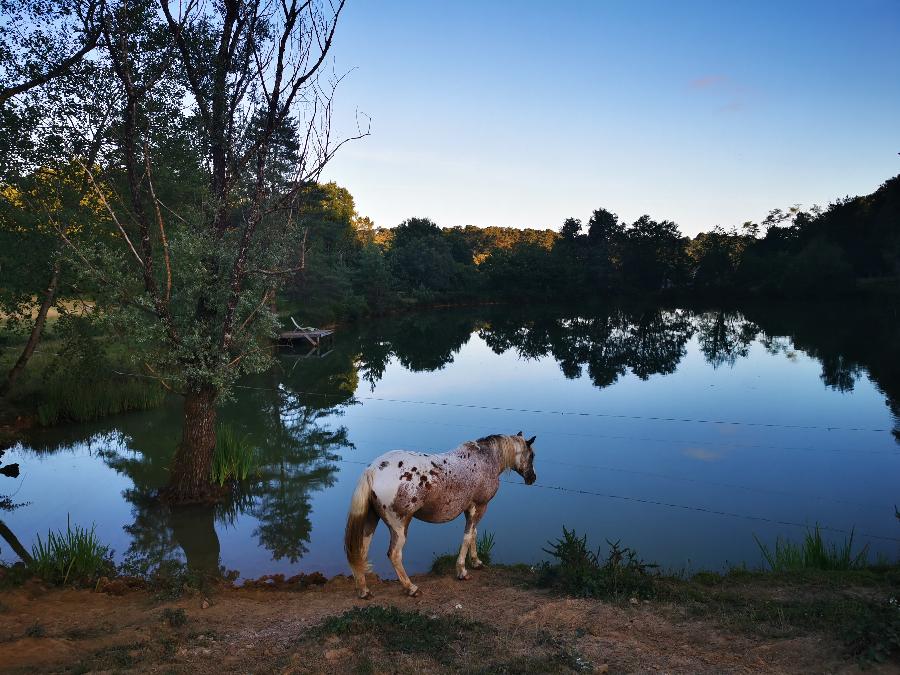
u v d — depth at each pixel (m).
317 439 17.45
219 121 11.74
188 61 11.17
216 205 11.91
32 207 15.21
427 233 108.44
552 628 5.36
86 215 15.85
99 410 18.77
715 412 21.22
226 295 11.74
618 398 23.91
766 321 59.97
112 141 14.18
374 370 32.16
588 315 75.06
